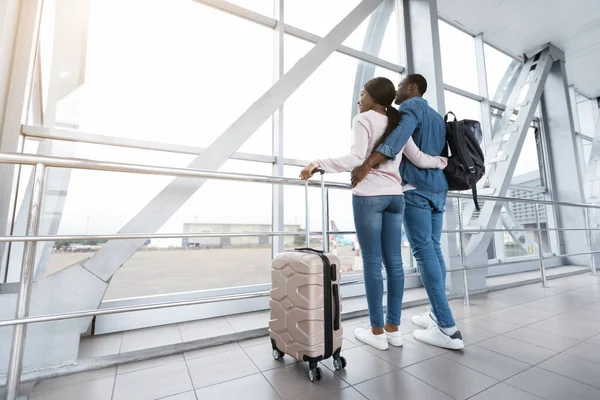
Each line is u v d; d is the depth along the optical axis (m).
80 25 1.78
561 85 4.15
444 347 1.32
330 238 2.34
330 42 2.22
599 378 1.02
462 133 1.45
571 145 4.11
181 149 1.90
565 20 3.40
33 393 0.97
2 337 1.08
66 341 1.16
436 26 2.81
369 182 1.26
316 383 1.02
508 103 3.87
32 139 1.56
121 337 1.50
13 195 1.43
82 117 1.72
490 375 1.06
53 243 1.60
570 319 1.72
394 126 1.25
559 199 4.23
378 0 2.53
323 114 2.56
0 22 1.26
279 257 1.21
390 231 1.33
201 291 1.85
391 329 1.36
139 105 1.85
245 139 1.80
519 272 3.61
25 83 1.39
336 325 1.11
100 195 1.66
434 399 0.91
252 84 2.28
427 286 1.38
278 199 2.19
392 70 2.94
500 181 3.23
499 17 3.36
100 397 0.95
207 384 1.02
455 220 2.94
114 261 1.33
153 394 0.96
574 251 4.12
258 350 1.32
